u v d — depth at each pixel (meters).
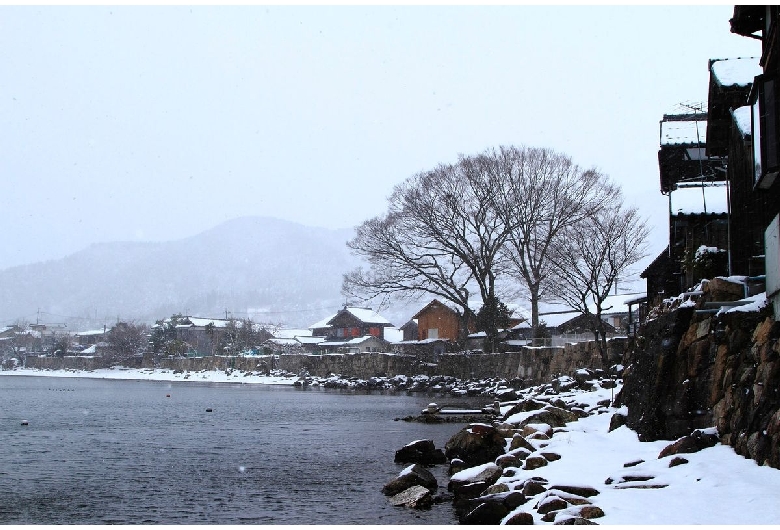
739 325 16.00
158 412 40.06
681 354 18.30
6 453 23.30
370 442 26.23
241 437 27.88
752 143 16.66
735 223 22.09
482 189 58.97
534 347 55.19
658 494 12.64
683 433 17.33
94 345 140.62
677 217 26.50
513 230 58.84
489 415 34.81
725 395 15.99
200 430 30.44
